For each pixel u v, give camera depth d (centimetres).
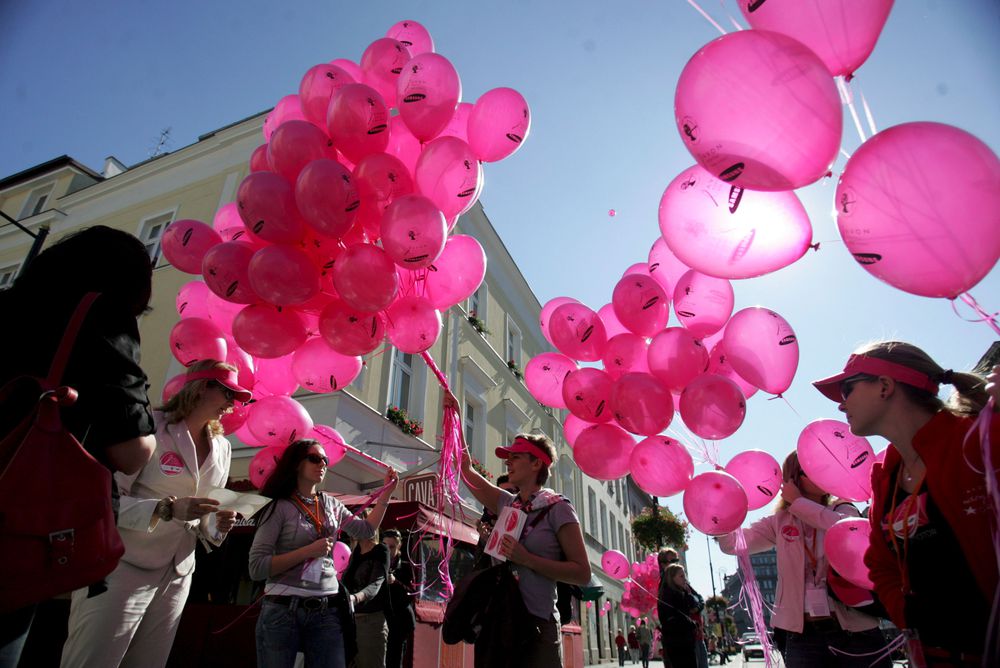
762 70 191
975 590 157
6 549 124
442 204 316
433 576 663
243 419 367
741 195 230
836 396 221
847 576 260
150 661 240
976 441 158
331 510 321
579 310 356
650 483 323
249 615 532
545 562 251
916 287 191
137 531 235
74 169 1438
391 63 358
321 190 280
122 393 156
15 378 145
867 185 190
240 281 308
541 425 1794
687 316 310
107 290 173
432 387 1157
